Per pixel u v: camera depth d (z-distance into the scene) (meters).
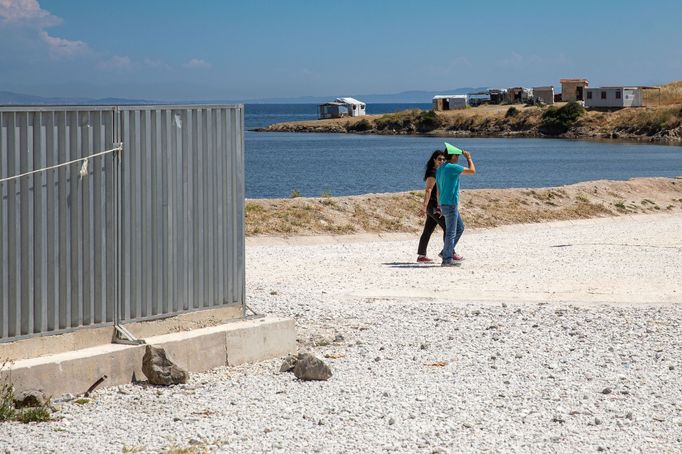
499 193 31.91
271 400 8.52
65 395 8.41
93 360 8.66
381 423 7.80
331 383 9.16
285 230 24.30
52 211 8.67
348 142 144.38
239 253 10.37
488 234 26.56
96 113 8.98
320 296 13.97
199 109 9.84
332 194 57.00
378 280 15.88
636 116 148.75
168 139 9.57
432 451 7.03
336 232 25.08
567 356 10.33
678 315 12.64
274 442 7.23
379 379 9.31
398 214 27.77
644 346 10.84
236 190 10.29
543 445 7.23
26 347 8.56
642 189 36.19
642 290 14.75
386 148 123.19
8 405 7.84
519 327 11.80
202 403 8.38
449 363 9.98
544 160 93.75
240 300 10.43
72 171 8.81
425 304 13.36
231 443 7.21
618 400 8.61
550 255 19.91
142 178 9.38
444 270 17.34
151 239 9.49
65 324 8.84
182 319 9.84
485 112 174.12
